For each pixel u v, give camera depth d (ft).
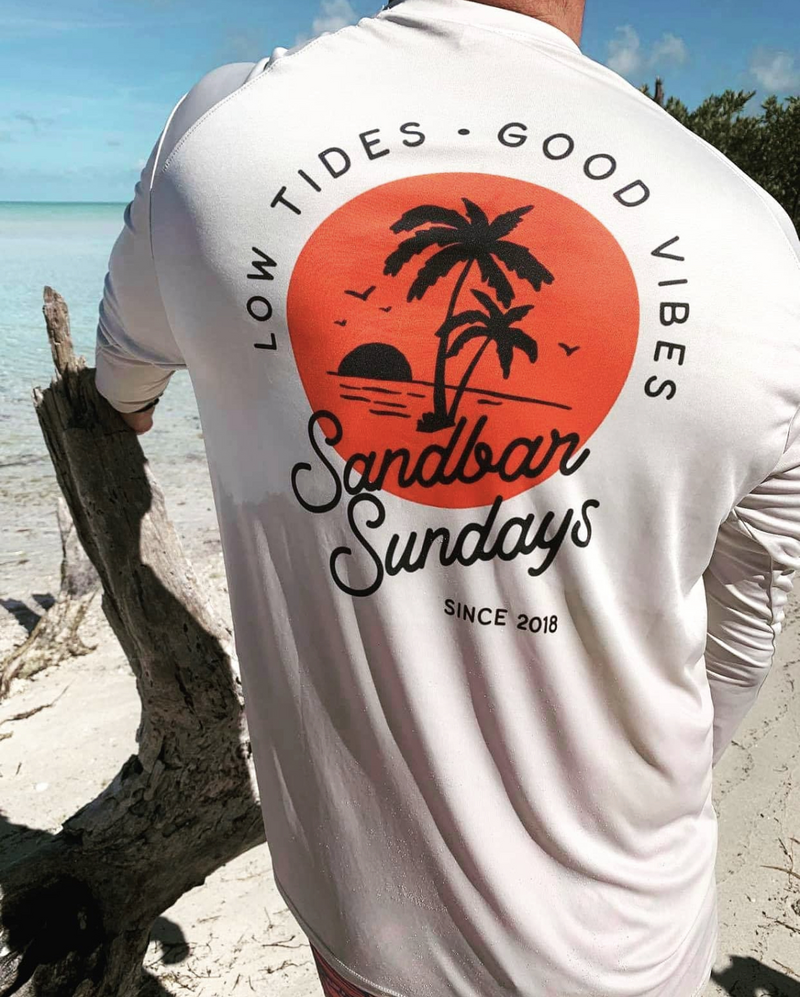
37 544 16.78
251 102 2.35
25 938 4.91
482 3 2.42
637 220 2.21
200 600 5.33
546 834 2.62
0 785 8.57
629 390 2.23
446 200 2.25
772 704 9.50
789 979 6.27
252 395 2.46
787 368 2.28
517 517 2.34
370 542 2.42
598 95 2.35
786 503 2.54
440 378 2.28
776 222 2.34
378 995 2.91
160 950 6.56
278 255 2.29
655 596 2.45
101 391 4.21
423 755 2.53
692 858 2.97
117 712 10.02
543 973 2.69
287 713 2.77
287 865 3.05
